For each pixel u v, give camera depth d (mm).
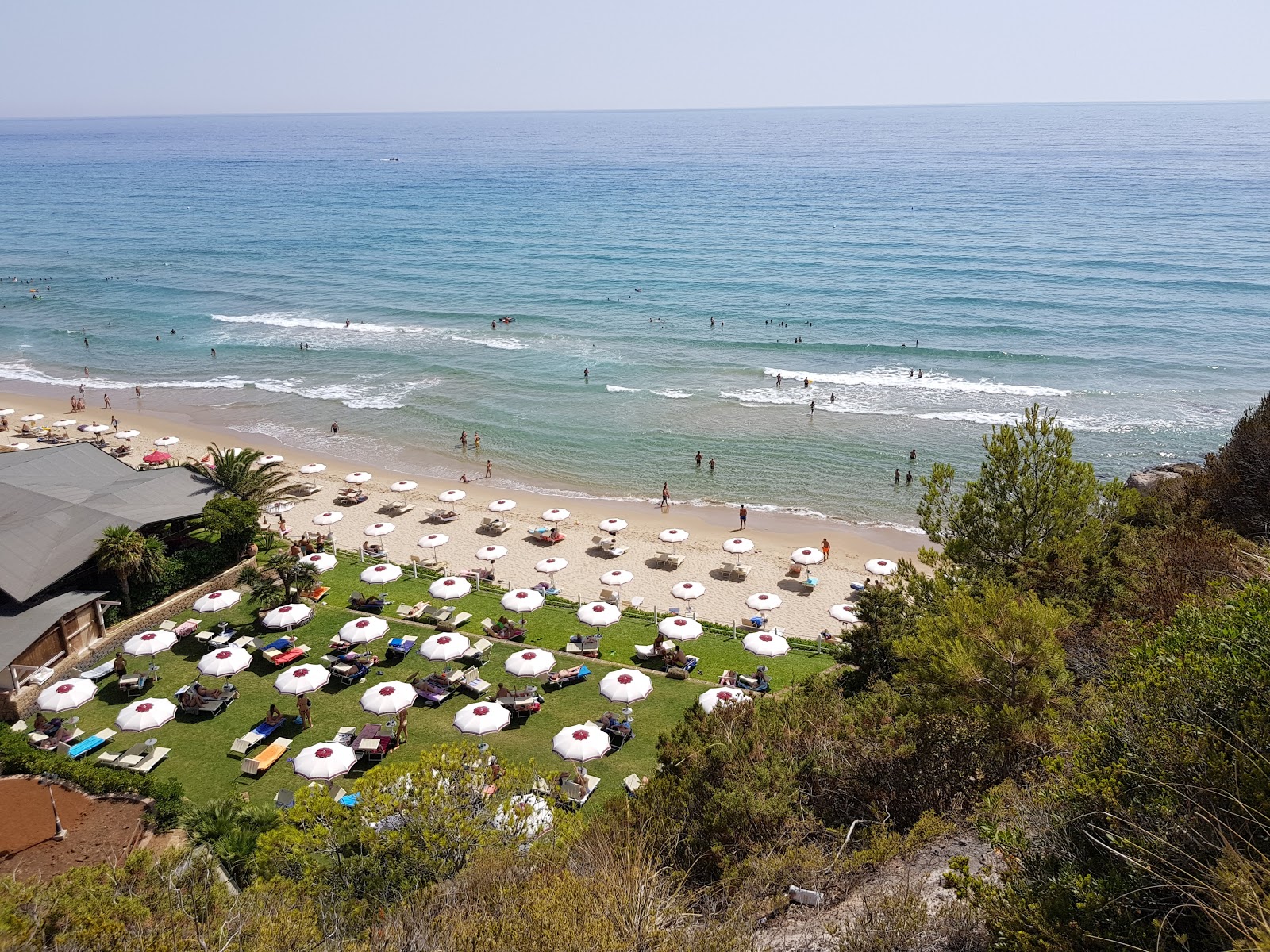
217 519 33281
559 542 44094
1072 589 16641
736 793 12125
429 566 39906
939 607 16812
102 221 157500
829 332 82562
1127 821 6785
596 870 10062
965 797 11914
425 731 25516
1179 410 60406
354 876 12453
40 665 27062
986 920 7117
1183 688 7777
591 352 78688
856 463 54312
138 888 11172
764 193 190750
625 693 25734
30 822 18484
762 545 44094
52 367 74438
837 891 9859
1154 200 157250
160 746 24281
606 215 162125
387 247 131375
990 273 104438
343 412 64125
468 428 61281
